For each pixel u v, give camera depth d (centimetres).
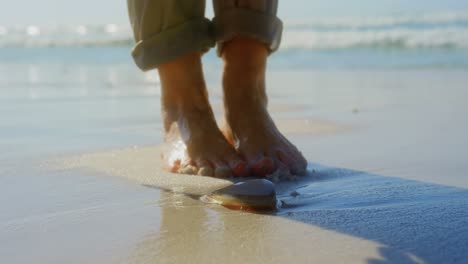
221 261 112
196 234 128
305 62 814
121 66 777
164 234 128
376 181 178
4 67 771
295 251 117
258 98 198
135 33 203
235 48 196
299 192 165
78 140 252
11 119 317
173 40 195
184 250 119
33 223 138
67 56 1005
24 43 1316
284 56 910
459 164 200
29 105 378
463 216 138
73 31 1588
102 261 114
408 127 282
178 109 201
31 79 577
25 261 115
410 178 181
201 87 201
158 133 268
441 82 513
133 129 280
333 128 282
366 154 221
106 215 144
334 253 115
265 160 181
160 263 112
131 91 460
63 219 141
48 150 229
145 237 127
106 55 1011
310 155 221
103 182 178
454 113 324
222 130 204
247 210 146
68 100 402
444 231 127
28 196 163
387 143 243
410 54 879
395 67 703
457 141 243
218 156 187
